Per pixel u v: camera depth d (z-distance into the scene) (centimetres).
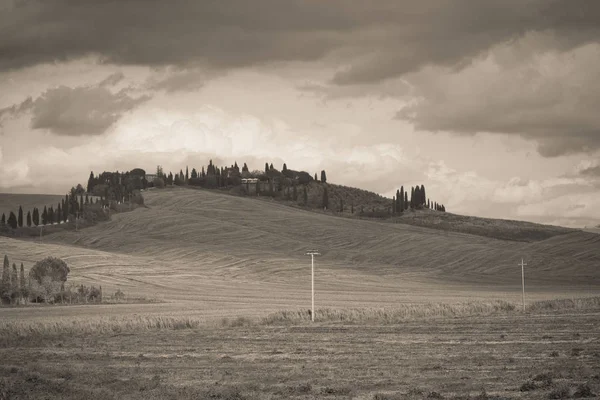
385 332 15275
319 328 16325
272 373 10062
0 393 8519
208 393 8394
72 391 8700
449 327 15925
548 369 9625
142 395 8394
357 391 8350
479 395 7794
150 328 16925
